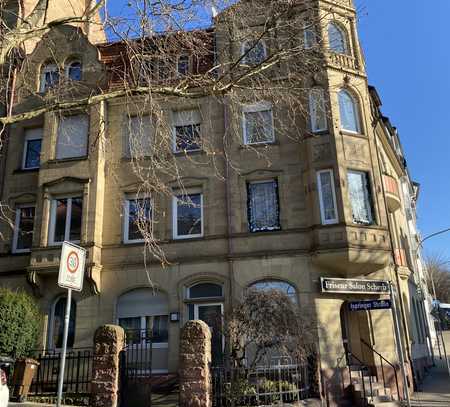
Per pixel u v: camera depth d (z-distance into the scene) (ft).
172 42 36.55
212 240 58.75
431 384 66.23
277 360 47.09
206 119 63.62
